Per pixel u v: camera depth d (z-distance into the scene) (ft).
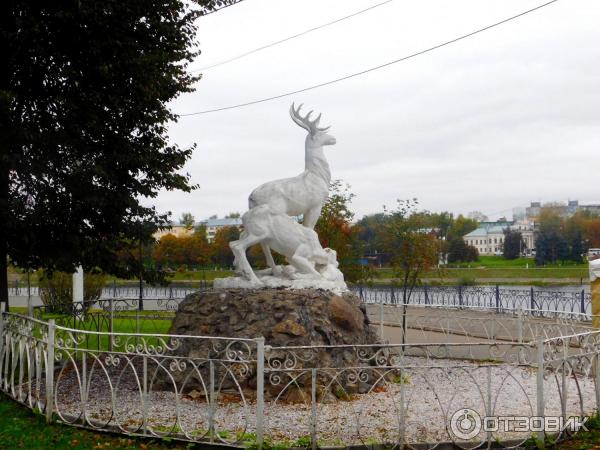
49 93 36.45
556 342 23.86
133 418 23.75
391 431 21.77
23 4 34.35
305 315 28.30
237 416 23.86
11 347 28.43
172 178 40.52
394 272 67.15
